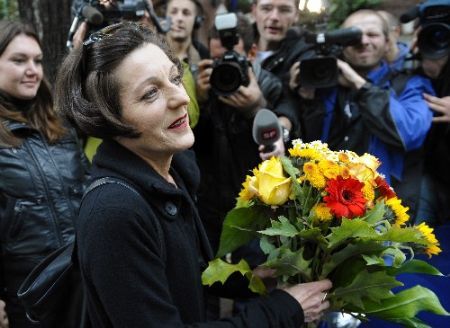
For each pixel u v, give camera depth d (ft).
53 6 9.70
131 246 3.73
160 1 10.17
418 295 4.39
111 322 3.90
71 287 4.60
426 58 8.13
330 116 8.46
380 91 8.07
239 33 9.18
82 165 7.06
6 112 6.69
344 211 4.04
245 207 4.52
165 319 3.77
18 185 6.49
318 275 4.43
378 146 8.16
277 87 8.66
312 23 9.49
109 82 3.94
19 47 6.79
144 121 3.98
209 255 4.72
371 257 4.21
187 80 8.26
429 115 7.95
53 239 6.57
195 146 8.70
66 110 4.11
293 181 4.30
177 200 4.24
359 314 4.58
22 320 6.56
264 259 7.07
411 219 7.91
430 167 8.28
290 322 4.11
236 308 7.45
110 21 7.88
